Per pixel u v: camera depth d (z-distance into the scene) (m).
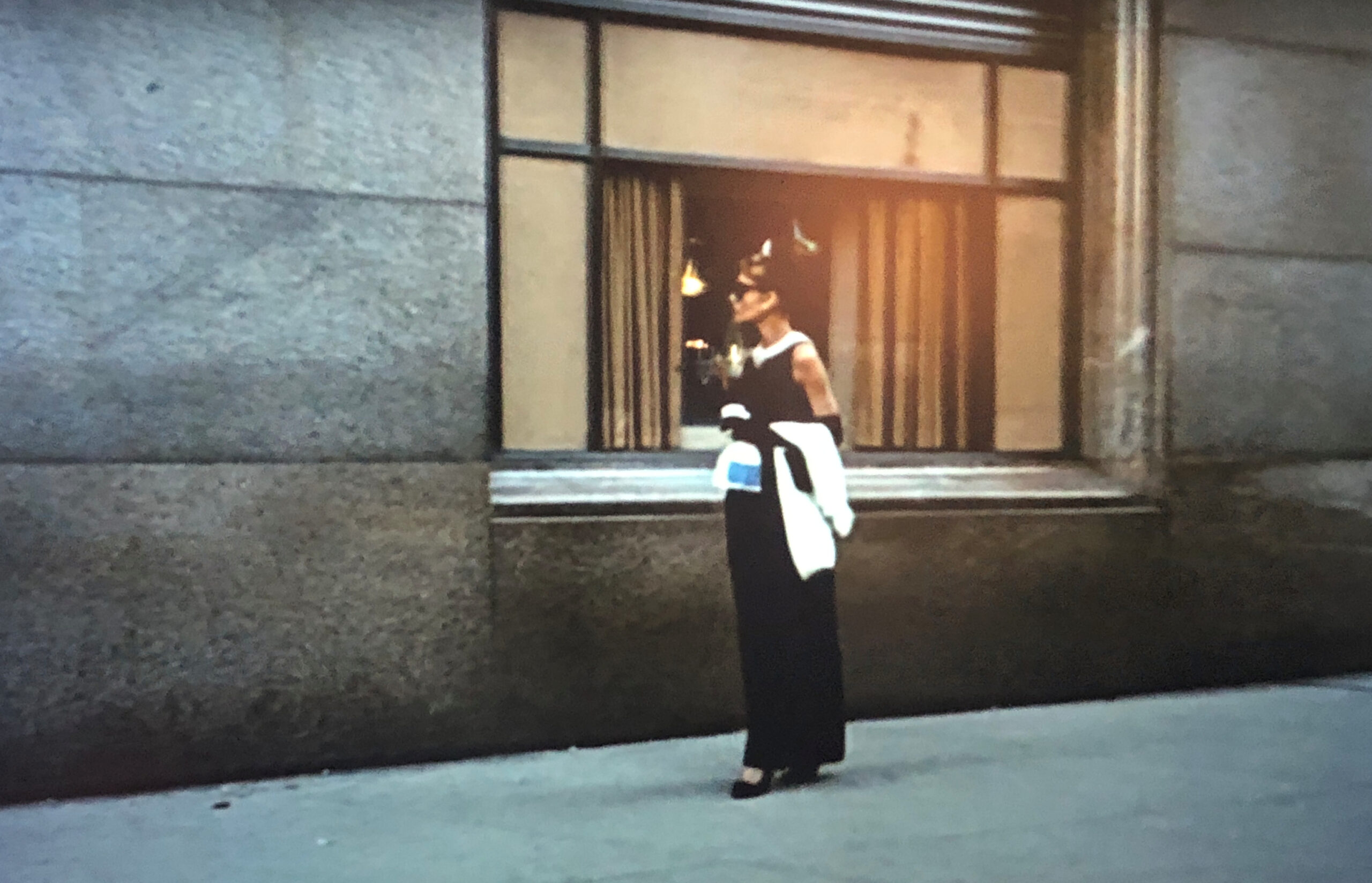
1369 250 7.05
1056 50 6.71
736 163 6.12
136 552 4.91
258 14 5.04
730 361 5.80
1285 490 6.86
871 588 6.01
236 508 5.03
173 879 3.90
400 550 5.23
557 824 4.43
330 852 4.15
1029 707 6.31
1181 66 6.62
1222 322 6.74
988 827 4.36
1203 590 6.70
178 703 4.96
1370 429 7.06
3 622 4.78
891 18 6.33
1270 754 5.36
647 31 5.96
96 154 4.86
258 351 5.05
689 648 5.69
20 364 4.79
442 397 5.29
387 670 5.22
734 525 4.88
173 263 4.95
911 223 6.53
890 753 5.38
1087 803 4.65
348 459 5.16
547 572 5.44
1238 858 4.04
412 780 5.03
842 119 6.34
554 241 5.82
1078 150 6.79
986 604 6.23
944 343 6.61
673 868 3.95
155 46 4.92
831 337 6.40
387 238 5.21
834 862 4.00
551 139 5.81
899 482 6.24
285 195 5.08
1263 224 6.81
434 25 5.27
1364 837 4.25
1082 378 6.85
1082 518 6.41
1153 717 6.06
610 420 5.95
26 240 4.79
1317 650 6.98
